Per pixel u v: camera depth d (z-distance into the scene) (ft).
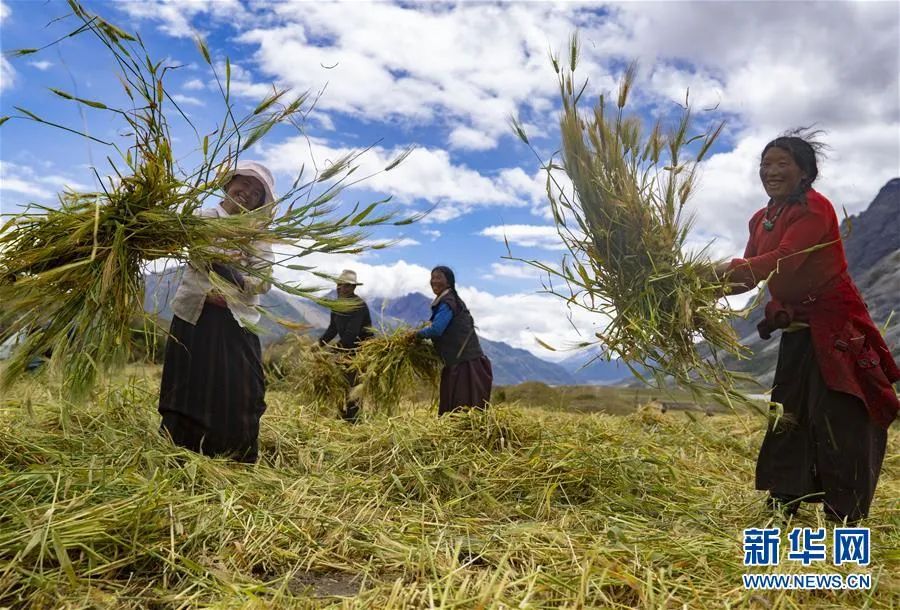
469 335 17.70
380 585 6.96
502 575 7.40
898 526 10.30
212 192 9.62
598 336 10.45
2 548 6.80
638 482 12.03
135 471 9.66
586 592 6.72
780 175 10.78
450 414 15.80
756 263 10.34
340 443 14.82
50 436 11.06
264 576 7.48
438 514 10.09
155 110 9.00
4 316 8.64
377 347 18.17
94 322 9.21
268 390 21.21
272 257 10.82
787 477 10.75
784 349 10.89
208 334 11.93
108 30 8.18
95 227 8.34
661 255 10.39
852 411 10.26
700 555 8.07
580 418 19.39
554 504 11.19
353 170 9.70
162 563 7.25
